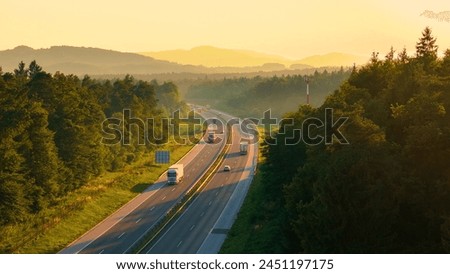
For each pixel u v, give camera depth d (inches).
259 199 4525.1
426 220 2167.8
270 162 4210.1
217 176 6003.9
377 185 2107.5
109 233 3858.3
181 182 5733.3
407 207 2218.3
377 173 2220.7
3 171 3668.8
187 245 3516.2
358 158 2217.0
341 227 2080.5
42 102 4756.4
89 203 4522.6
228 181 5718.5
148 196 5078.7
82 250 3444.9
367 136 2475.4
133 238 3740.2
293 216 2694.4
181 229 3924.7
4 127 3794.3
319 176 2429.9
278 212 3693.4
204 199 4896.7
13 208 3614.7
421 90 2847.0
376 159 2236.7
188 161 7076.8
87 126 5226.4
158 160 6446.9
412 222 2206.0
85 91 5812.0
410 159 2343.8
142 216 4347.9
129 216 4347.9
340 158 2255.2
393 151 2453.2
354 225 2090.3
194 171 6378.0
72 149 4803.2
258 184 5324.8
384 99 3181.6
